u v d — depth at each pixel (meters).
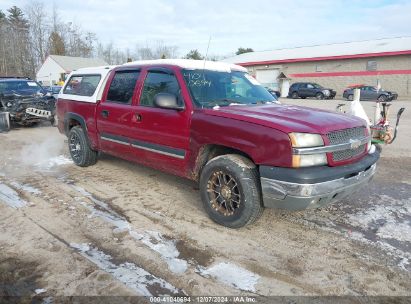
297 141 3.38
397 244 3.70
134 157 5.19
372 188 5.44
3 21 68.69
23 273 3.15
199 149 4.13
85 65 56.50
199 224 4.12
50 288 2.95
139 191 5.20
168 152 4.54
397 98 29.94
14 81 12.41
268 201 3.60
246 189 3.71
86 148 6.18
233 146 3.77
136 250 3.53
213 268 3.25
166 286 2.98
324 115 4.03
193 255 3.46
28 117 10.96
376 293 2.93
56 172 6.16
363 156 4.05
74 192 5.14
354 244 3.70
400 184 5.64
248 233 3.91
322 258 3.43
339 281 3.08
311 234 3.91
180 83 4.43
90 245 3.63
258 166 3.70
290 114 3.93
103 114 5.54
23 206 4.62
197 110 4.18
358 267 3.28
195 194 5.08
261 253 3.51
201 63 4.87
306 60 36.16
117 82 5.50
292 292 2.93
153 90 4.80
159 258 3.40
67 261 3.33
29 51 65.25
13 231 3.92
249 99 4.79
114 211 4.48
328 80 35.56
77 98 6.24
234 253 3.50
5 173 6.09
